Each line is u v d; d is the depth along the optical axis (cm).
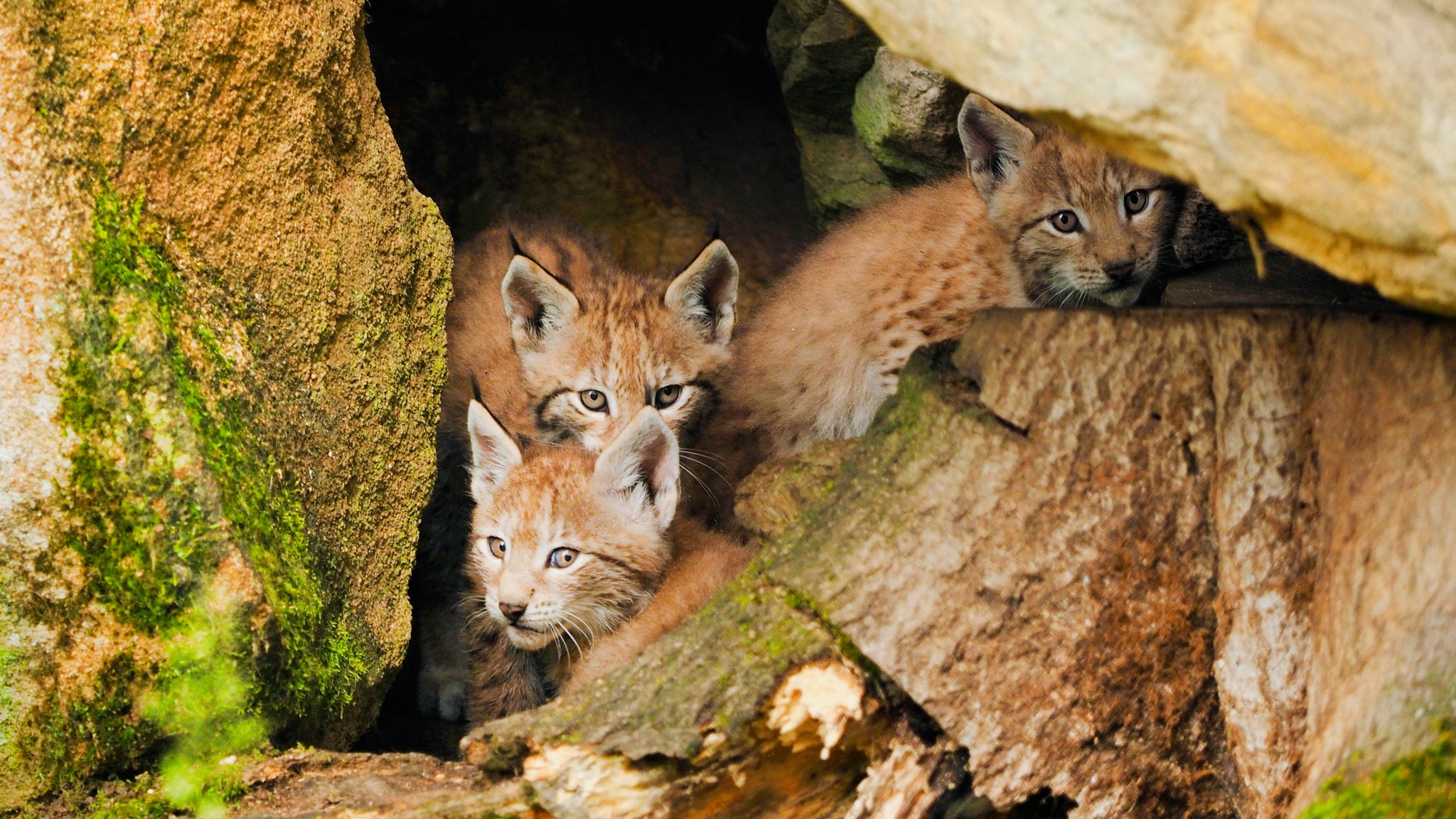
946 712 721
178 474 739
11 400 714
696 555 1068
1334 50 498
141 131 758
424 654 1253
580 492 1067
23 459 717
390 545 923
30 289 714
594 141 1730
